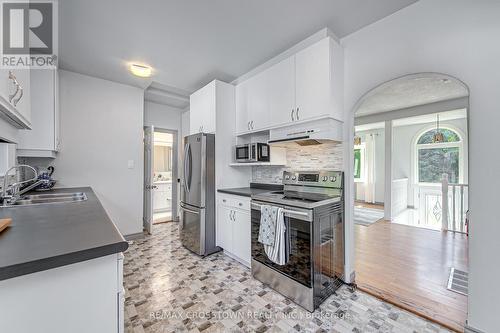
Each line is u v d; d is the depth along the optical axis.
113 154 3.30
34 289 0.66
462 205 3.92
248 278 2.26
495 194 1.36
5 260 0.62
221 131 2.99
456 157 5.73
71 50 2.40
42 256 0.66
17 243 0.77
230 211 2.73
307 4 1.75
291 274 1.90
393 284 2.13
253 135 3.24
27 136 2.26
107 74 3.04
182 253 2.93
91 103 3.11
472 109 1.46
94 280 0.77
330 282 1.97
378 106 4.54
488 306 1.38
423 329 1.55
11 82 1.06
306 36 2.20
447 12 1.58
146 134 4.02
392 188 4.95
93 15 1.84
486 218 1.39
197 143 2.92
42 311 0.68
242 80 3.12
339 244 2.10
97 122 3.16
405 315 1.70
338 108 2.09
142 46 2.36
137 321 1.62
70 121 2.96
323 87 1.99
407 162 6.50
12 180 1.93
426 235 3.71
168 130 4.65
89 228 0.97
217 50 2.45
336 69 2.06
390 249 3.06
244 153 2.83
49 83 2.40
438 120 5.71
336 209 2.05
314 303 1.76
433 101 4.20
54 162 2.85
